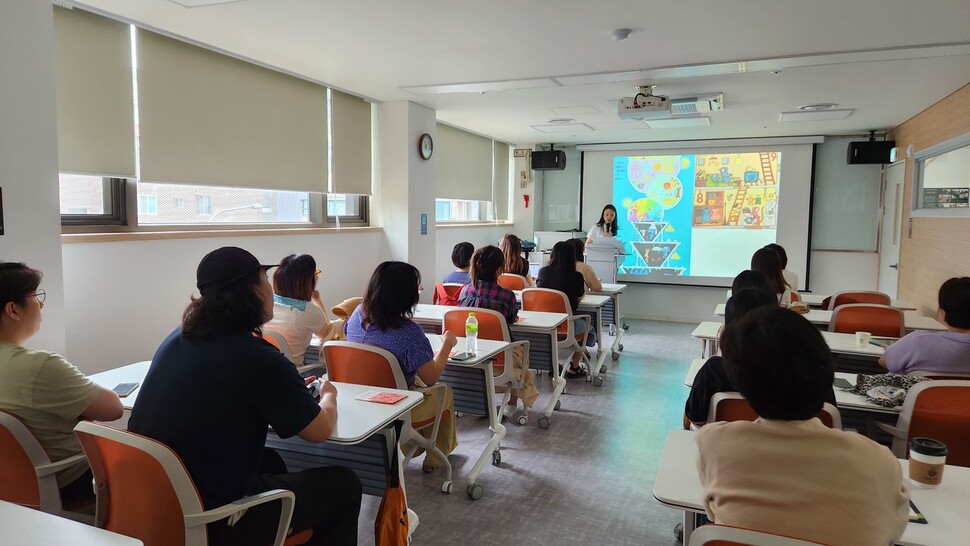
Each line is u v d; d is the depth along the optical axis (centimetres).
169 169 386
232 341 162
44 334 269
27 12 258
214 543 154
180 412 155
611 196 884
